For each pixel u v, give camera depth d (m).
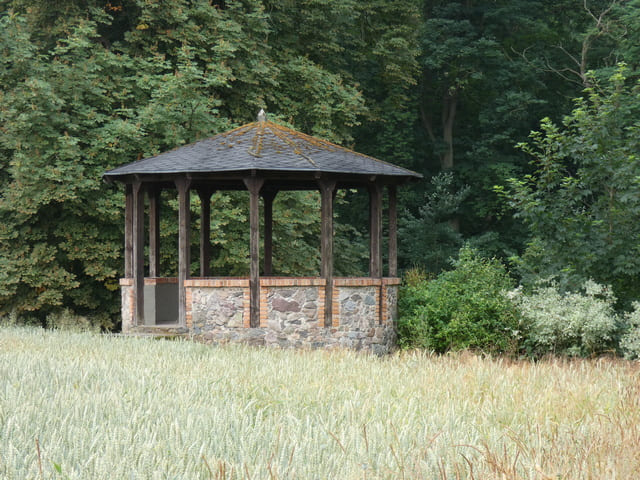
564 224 14.01
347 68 31.05
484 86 33.09
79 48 19.48
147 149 19.22
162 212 19.62
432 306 15.02
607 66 30.88
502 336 14.30
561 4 33.91
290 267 20.83
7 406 6.19
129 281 15.21
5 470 4.45
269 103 23.44
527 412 7.35
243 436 5.36
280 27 24.75
